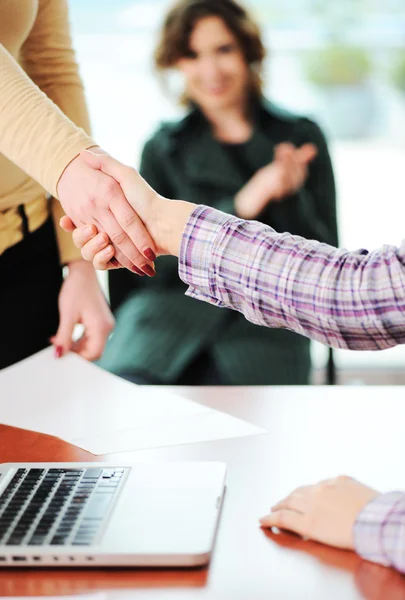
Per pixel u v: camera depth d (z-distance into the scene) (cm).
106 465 95
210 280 96
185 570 78
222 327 211
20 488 89
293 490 90
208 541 79
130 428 112
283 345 213
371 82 271
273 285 91
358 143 277
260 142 220
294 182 211
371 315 87
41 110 115
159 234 109
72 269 149
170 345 208
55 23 146
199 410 117
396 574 77
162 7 261
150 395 123
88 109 152
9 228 143
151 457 103
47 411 118
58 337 142
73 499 87
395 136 276
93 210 113
